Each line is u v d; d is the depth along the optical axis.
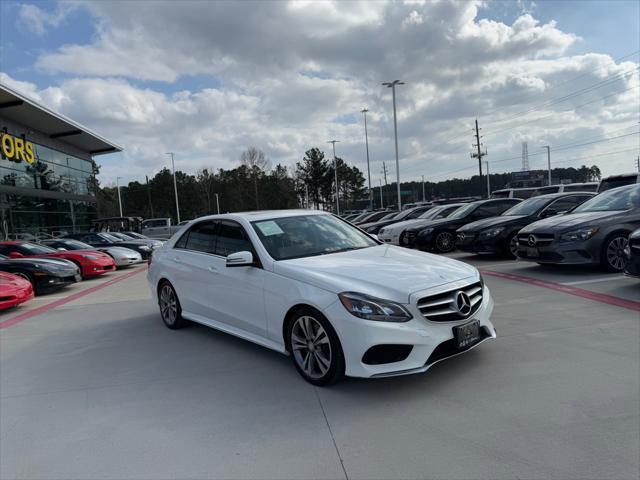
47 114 23.03
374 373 3.32
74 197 30.62
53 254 12.86
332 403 3.42
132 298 9.01
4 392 4.09
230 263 4.27
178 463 2.74
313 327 3.79
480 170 58.59
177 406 3.56
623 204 7.94
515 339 4.55
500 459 2.56
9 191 22.42
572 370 3.71
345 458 2.68
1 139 22.27
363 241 5.11
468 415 3.09
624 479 2.32
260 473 2.58
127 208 86.88
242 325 4.62
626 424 2.84
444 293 3.55
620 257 7.54
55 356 5.14
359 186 85.00
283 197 76.19
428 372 3.86
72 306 8.52
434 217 15.93
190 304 5.52
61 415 3.53
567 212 8.79
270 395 3.65
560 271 8.25
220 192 80.88
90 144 31.91
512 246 10.30
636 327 4.69
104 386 4.09
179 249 5.87
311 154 81.25
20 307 8.89
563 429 2.83
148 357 4.86
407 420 3.08
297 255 4.44
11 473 2.74
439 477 2.43
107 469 2.72
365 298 3.41
